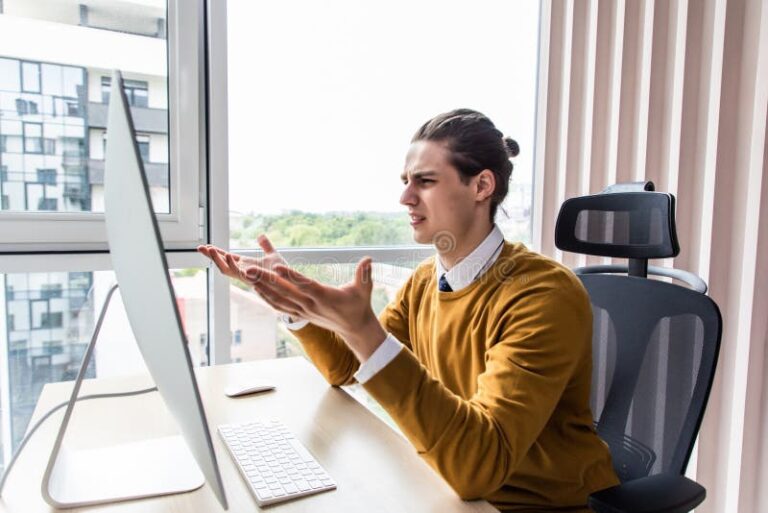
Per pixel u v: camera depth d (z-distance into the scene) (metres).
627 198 1.18
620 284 1.16
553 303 0.83
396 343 0.71
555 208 1.99
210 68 1.49
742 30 1.61
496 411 0.74
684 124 1.71
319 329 1.07
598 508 0.75
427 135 0.94
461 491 0.70
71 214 1.37
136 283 0.55
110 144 0.56
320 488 0.70
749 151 1.59
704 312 0.99
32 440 0.83
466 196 0.93
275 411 0.98
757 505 1.61
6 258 1.29
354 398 1.05
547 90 1.95
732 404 1.62
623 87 1.82
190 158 1.49
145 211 0.44
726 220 1.65
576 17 1.89
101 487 0.69
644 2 1.80
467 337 0.95
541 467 0.87
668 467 0.95
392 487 0.72
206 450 0.50
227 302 1.57
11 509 0.65
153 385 1.09
